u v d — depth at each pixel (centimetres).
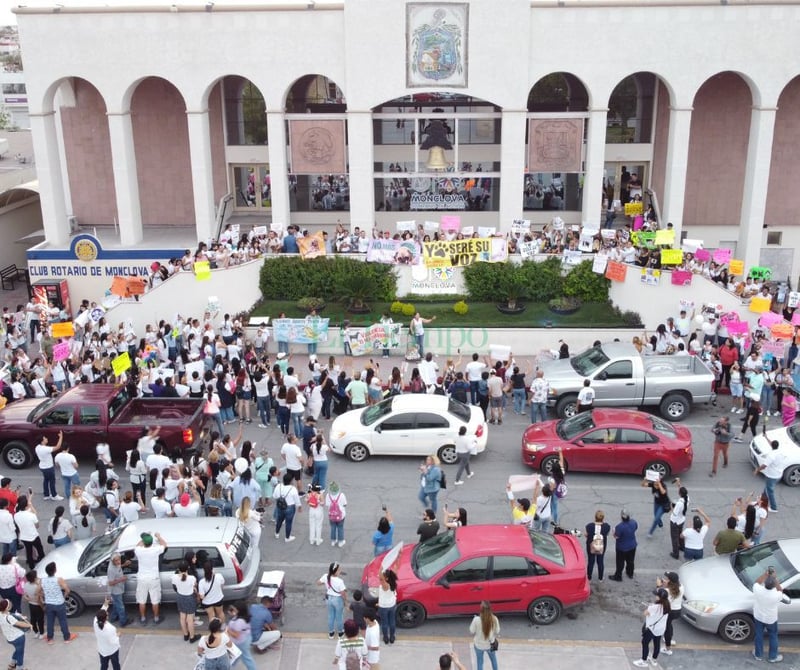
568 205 4000
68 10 3462
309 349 3117
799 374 2550
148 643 1662
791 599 1606
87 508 1902
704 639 1653
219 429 2481
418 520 2067
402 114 3606
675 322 3150
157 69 3522
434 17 3394
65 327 2736
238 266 3359
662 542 1970
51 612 1647
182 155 4069
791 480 2206
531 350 3142
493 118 3812
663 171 3938
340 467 2339
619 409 2342
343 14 3416
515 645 1634
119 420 2375
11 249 4378
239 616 1512
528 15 3378
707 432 2516
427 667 1575
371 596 1655
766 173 3525
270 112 3544
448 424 2333
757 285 3181
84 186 4150
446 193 3978
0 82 12638
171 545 1712
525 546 1692
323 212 4038
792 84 3834
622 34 3400
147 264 3681
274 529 2053
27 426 2342
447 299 3394
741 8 3344
